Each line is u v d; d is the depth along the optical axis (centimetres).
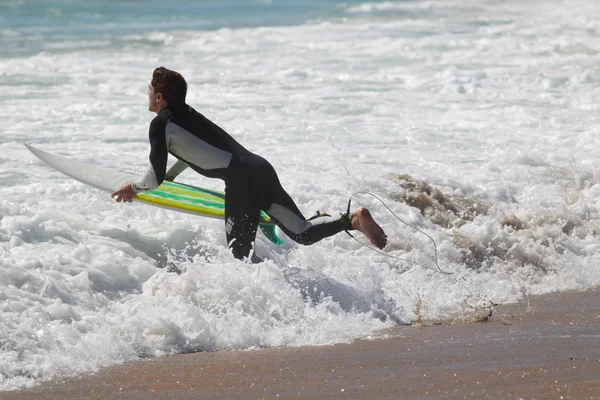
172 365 1602
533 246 2652
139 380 1506
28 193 2438
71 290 1827
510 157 3466
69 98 4416
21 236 2031
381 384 1440
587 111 4450
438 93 4906
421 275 2292
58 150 3161
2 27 8712
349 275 2139
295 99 4612
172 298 1825
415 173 3173
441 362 1571
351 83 5172
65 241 2072
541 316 2009
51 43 7031
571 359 1568
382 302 2023
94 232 2188
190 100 4516
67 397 1420
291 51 6506
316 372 1531
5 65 5541
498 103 4638
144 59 6112
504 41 6694
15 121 3744
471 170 3312
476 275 2416
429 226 2727
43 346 1616
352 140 3681
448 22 8162
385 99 4681
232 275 1923
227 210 2077
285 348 1733
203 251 2184
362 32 7581
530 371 1490
